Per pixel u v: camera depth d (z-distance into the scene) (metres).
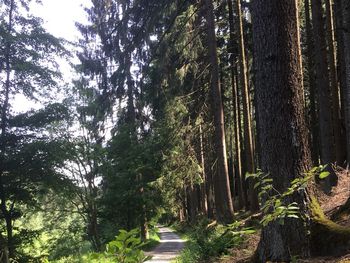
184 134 20.03
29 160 18.19
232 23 21.05
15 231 21.36
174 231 47.56
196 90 19.39
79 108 22.67
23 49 18.52
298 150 6.15
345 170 14.45
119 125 23.92
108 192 22.56
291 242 6.11
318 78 15.27
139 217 22.88
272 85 6.32
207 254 10.75
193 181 22.08
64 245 21.78
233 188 34.75
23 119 18.66
